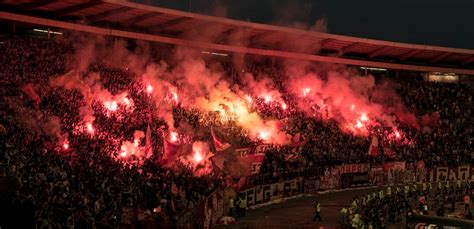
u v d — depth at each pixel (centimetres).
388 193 4153
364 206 3694
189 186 3212
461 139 5709
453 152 5481
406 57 6450
